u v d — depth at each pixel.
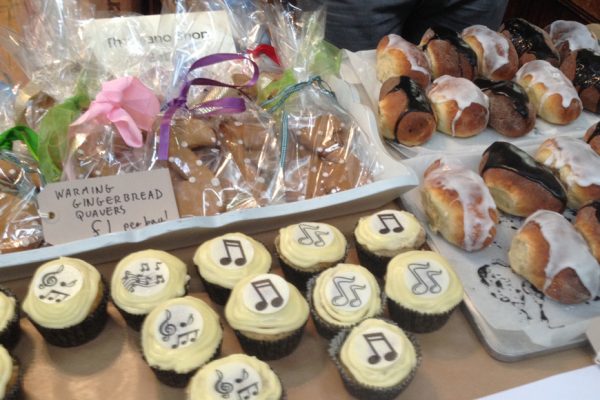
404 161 0.78
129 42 0.74
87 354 0.56
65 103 0.68
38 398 0.53
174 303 0.54
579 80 0.94
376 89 0.93
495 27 1.23
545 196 0.72
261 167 0.70
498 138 0.88
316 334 0.59
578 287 0.62
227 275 0.58
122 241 0.59
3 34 0.74
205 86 0.75
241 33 0.84
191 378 0.51
